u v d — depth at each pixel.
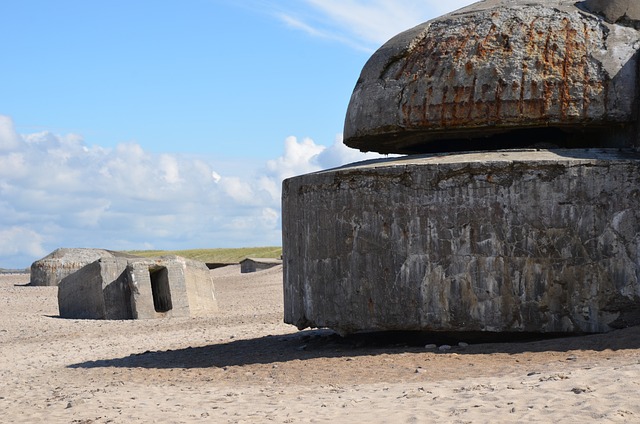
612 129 10.64
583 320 9.70
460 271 9.91
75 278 23.66
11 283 44.91
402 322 10.16
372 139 11.63
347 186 10.53
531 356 9.05
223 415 7.71
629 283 9.64
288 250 11.60
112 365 12.38
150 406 8.59
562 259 9.69
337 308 10.63
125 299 22.81
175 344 14.97
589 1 10.84
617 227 9.66
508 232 9.77
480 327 9.87
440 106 10.58
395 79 11.03
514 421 6.27
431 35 11.14
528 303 9.74
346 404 7.59
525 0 11.22
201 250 86.19
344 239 10.55
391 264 10.21
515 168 9.77
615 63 10.29
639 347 8.79
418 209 10.08
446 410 6.85
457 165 9.93
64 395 9.87
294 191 11.38
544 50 10.42
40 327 20.48
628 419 6.04
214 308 24.27
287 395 8.48
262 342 13.49
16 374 12.54
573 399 6.66
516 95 10.27
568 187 9.68
